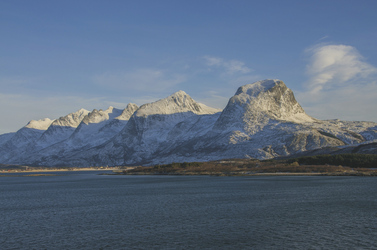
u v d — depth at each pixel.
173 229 46.47
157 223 50.53
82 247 38.97
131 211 62.06
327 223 47.97
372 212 55.47
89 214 59.94
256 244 38.69
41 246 39.75
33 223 52.59
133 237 42.72
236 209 61.09
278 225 47.41
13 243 41.06
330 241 39.31
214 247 37.94
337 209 58.50
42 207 70.38
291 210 58.66
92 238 42.72
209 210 60.78
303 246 37.62
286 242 39.25
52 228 48.75
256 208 61.62
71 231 46.66
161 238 41.94
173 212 59.75
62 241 41.59
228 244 38.88
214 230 45.38
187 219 53.00
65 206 71.12
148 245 39.12
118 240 41.50
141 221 52.34
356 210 57.31
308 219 50.88
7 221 54.66
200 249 37.34
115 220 53.62
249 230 44.97
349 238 40.38
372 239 39.91
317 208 59.91
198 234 43.47
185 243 39.56
